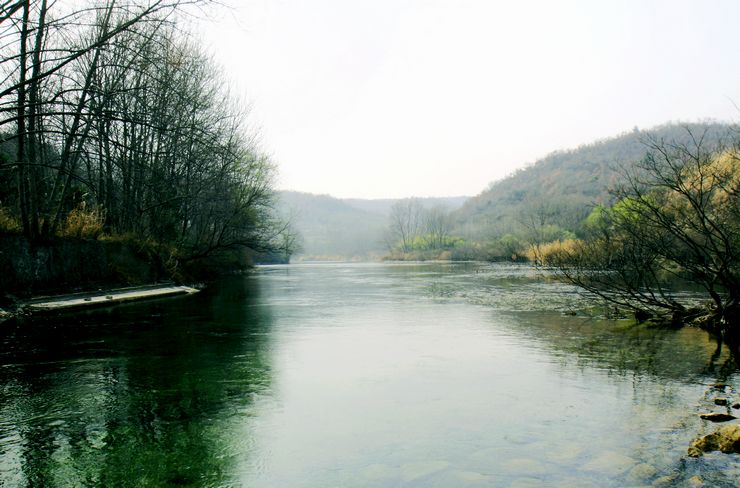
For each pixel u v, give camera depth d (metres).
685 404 5.61
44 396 5.91
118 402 5.71
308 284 27.30
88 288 16.72
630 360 7.88
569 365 7.56
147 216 24.72
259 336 10.18
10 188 18.36
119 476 3.88
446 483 3.78
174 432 4.82
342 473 3.96
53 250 15.33
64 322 11.87
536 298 17.89
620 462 4.11
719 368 7.30
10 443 4.51
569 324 11.76
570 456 4.25
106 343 9.27
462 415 5.33
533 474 3.92
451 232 114.94
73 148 17.88
